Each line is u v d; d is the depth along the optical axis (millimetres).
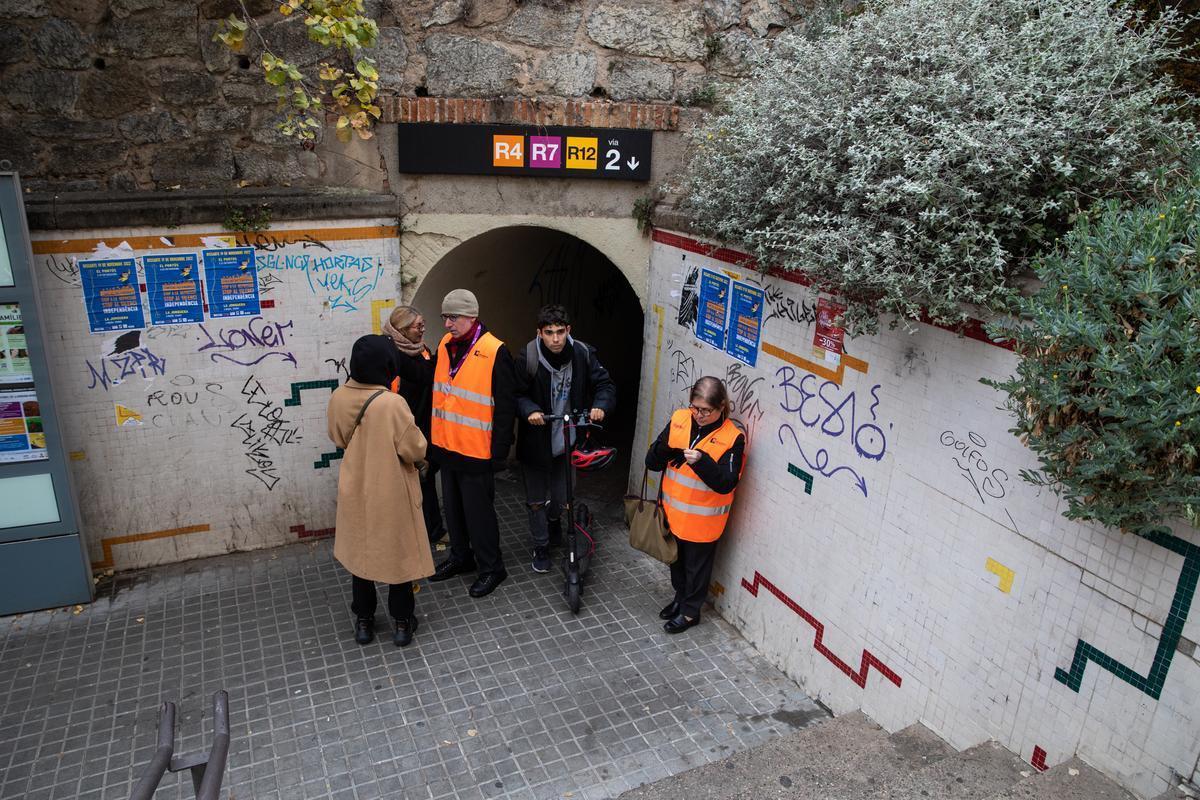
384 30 5125
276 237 5160
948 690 3422
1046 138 3117
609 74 5422
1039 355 2541
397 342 5094
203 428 5352
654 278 5781
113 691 4309
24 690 4297
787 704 4309
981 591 3227
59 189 4883
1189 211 2455
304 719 4129
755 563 4754
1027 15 3508
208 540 5578
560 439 5387
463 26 5191
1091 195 3127
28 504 4785
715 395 4348
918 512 3518
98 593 5176
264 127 5117
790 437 4352
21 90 4691
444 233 5574
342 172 5316
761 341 4555
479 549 5199
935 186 3143
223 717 2365
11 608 4902
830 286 3672
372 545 4379
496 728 4102
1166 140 3062
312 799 3635
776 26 5461
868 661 3889
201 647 4680
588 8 5281
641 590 5414
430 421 5453
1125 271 2393
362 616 4715
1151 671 2600
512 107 5348
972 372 3182
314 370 5504
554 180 5586
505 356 4867
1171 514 2365
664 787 3373
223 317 5188
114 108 4852
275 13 4930
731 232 4371
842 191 3463
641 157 5562
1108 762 2758
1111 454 2287
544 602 5234
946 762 3088
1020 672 3076
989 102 3209
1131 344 2246
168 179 5043
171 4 4766
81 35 4691
